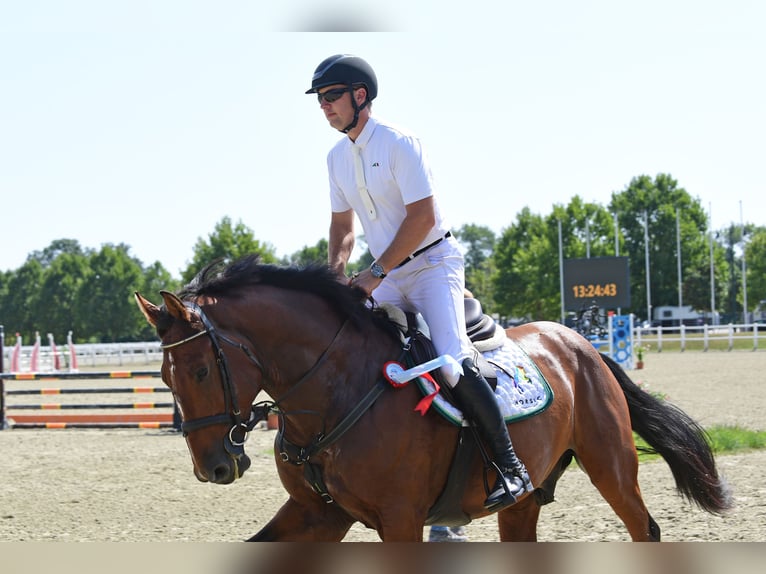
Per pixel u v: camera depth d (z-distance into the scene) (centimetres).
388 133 597
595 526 951
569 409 682
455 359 590
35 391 2223
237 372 539
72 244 17662
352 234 667
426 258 613
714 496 756
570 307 3641
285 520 594
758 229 12731
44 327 10119
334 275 600
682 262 10162
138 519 1063
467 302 674
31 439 1961
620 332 3544
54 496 1230
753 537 871
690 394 2377
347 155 623
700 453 756
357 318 587
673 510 1019
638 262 10219
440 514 603
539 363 684
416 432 568
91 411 2684
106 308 9694
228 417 530
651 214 10312
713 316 9481
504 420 610
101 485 1323
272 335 562
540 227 9462
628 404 761
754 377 2948
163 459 1599
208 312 540
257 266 583
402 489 561
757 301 10581
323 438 563
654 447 761
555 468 714
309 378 568
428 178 593
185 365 520
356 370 578
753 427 1712
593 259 3603
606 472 703
